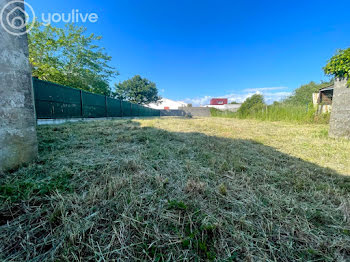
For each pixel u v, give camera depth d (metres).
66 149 1.84
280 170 1.42
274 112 8.04
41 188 0.97
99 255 0.59
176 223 0.74
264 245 0.66
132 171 1.31
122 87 21.17
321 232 0.72
